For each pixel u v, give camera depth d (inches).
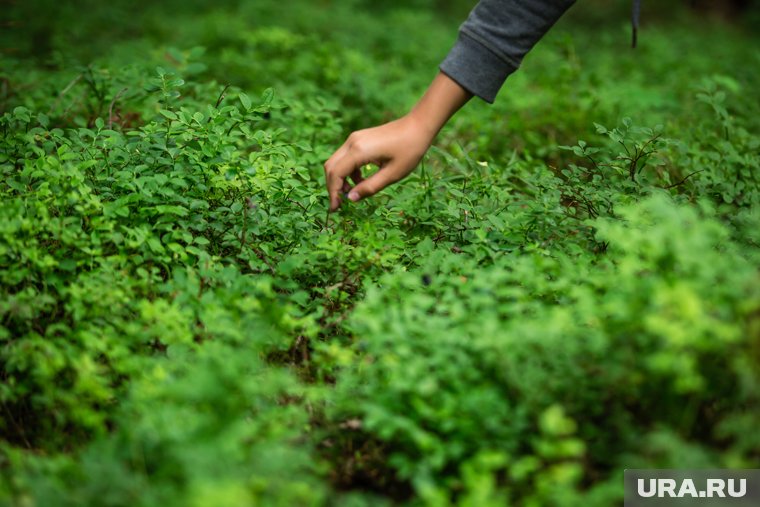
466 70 64.7
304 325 61.7
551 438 54.4
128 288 62.0
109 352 58.2
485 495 50.6
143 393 55.4
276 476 51.7
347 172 65.2
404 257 70.3
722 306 53.1
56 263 62.0
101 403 58.2
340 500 53.3
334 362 60.7
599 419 56.1
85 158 71.9
